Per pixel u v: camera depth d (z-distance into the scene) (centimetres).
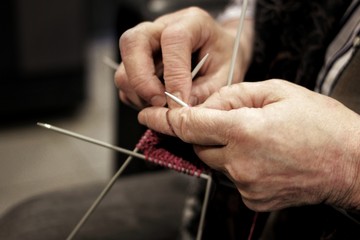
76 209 70
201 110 40
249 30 62
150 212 72
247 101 41
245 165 39
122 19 90
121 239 67
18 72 159
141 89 47
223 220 59
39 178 145
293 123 38
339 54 48
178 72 45
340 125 39
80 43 165
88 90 182
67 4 156
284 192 40
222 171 43
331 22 51
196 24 49
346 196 40
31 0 150
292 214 51
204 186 63
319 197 40
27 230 66
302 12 54
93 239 66
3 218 69
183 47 46
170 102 45
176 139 47
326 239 45
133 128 91
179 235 68
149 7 85
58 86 168
